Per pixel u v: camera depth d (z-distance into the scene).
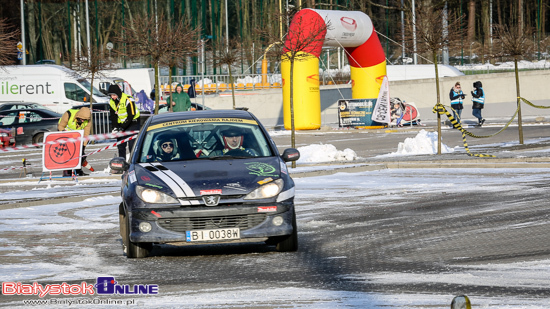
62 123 48.97
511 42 59.84
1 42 80.25
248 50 124.00
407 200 33.84
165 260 22.02
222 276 19.25
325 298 16.33
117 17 141.00
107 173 50.50
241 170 22.52
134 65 127.94
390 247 22.77
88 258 22.58
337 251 22.42
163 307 16.06
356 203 33.50
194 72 137.38
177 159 23.98
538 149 55.34
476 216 28.27
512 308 14.94
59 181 46.38
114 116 50.34
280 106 112.06
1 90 93.31
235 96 111.50
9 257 22.95
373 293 16.67
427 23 66.56
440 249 22.08
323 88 113.12
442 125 90.56
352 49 87.06
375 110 85.19
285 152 24.48
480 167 46.75
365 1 156.62
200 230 21.28
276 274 19.27
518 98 59.28
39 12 141.88
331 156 54.16
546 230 24.42
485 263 19.70
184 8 144.62
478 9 184.62
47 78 93.00
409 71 128.12
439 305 15.41
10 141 72.19
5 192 41.69
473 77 114.25
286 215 21.86
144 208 21.52
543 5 185.62
